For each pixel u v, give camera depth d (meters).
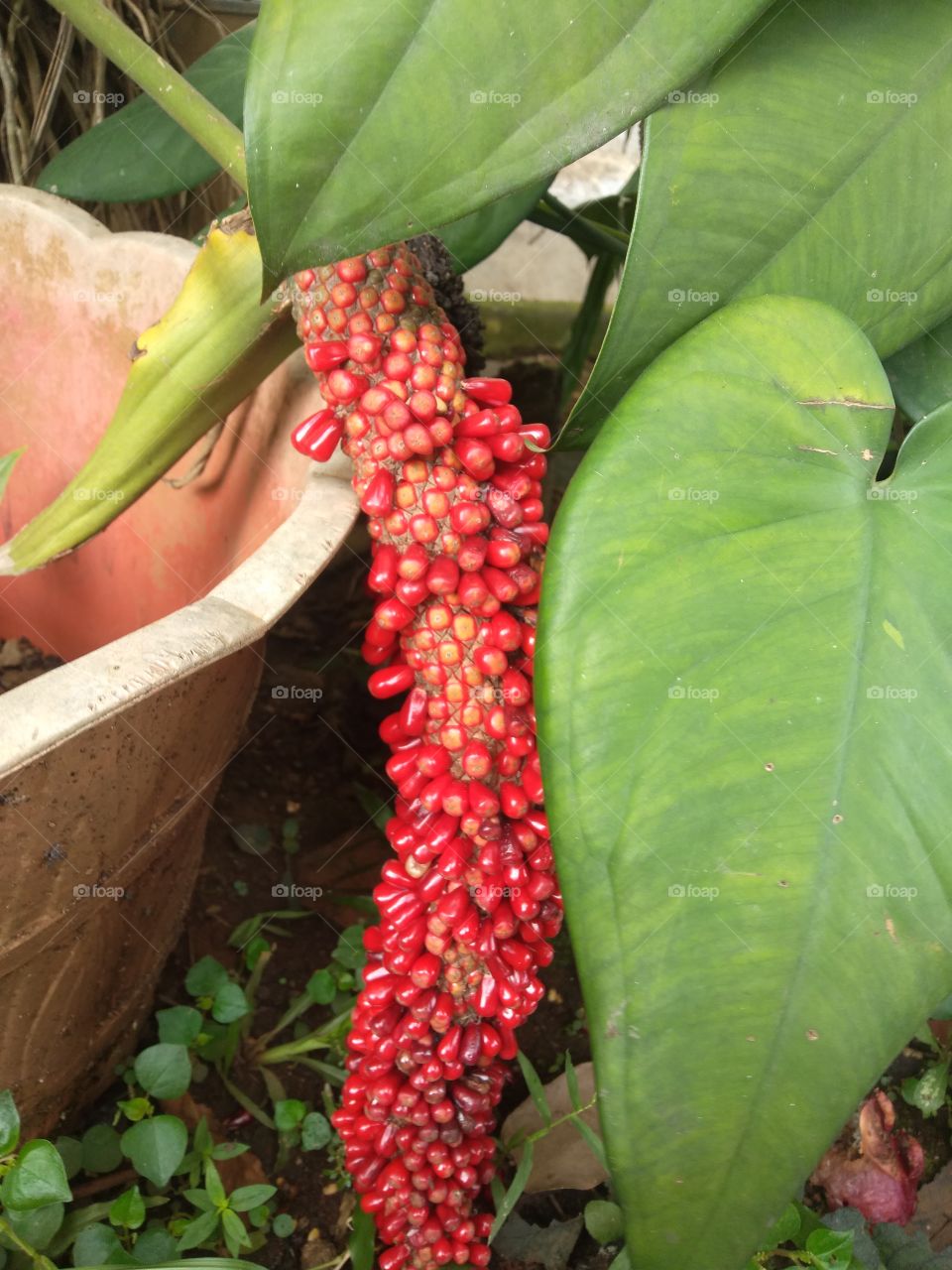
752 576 0.33
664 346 0.39
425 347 0.38
